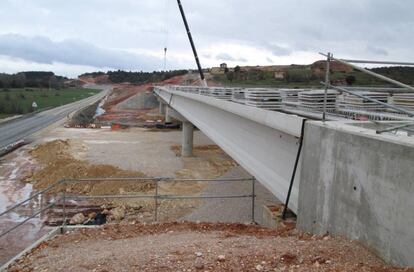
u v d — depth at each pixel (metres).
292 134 9.44
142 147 41.28
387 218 5.81
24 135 51.31
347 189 6.88
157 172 29.86
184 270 6.84
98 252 8.84
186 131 36.81
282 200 10.77
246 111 13.70
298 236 8.30
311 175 8.28
